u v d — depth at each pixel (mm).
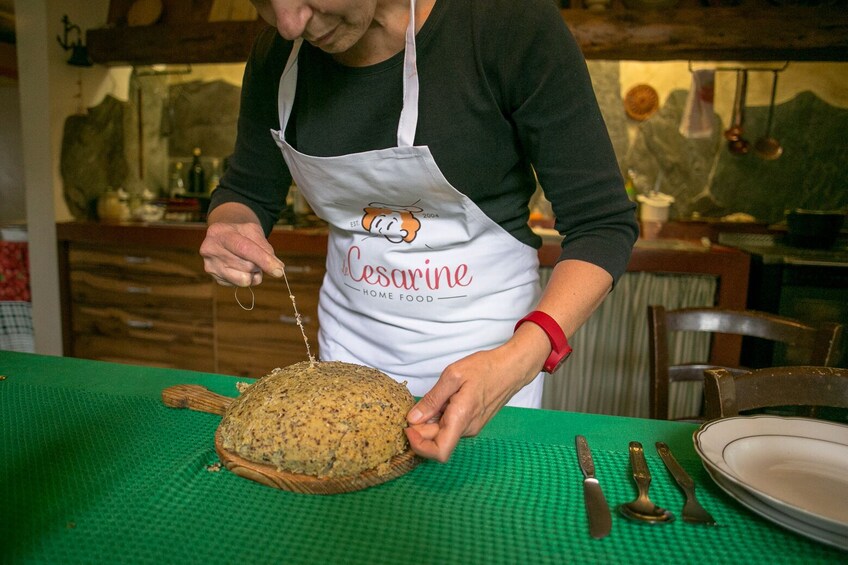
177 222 2830
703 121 2688
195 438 737
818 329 1116
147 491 613
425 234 967
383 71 843
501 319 1010
